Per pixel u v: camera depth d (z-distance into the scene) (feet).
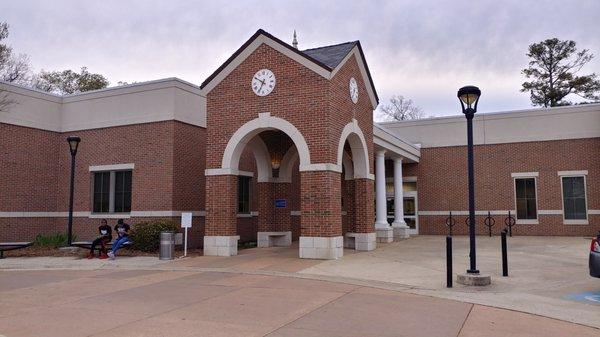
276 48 53.67
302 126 51.88
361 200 60.80
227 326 23.94
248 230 78.02
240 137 54.85
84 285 36.55
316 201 50.70
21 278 40.63
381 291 33.50
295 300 30.19
